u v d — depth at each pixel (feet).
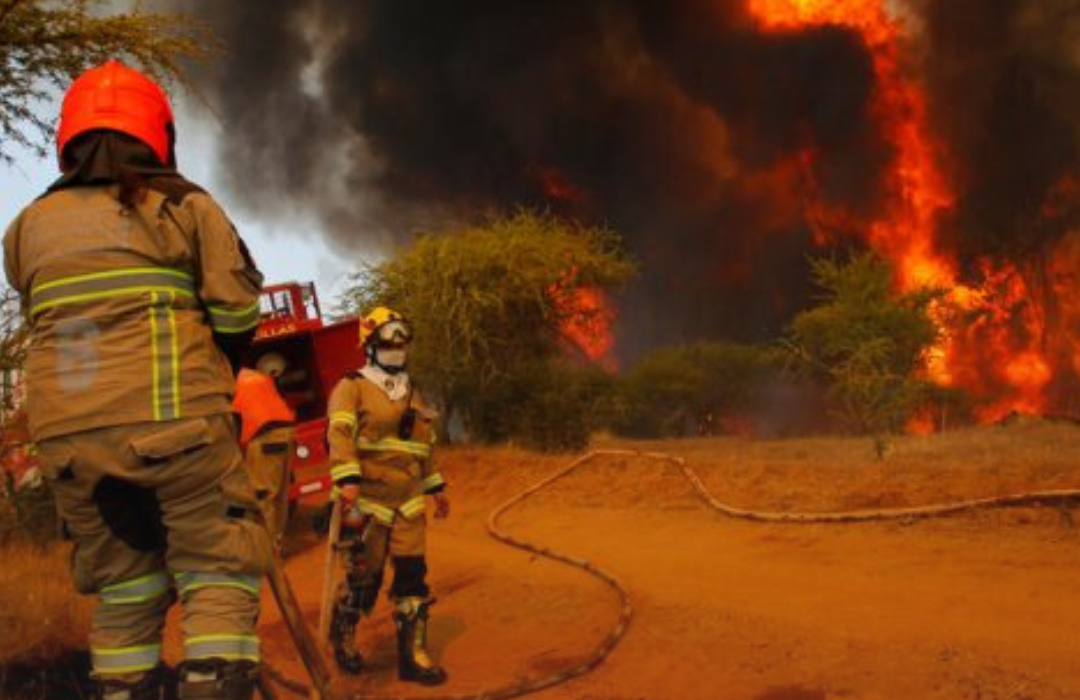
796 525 30.01
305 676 21.24
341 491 20.49
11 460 28.78
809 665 18.70
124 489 10.71
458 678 21.27
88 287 10.71
